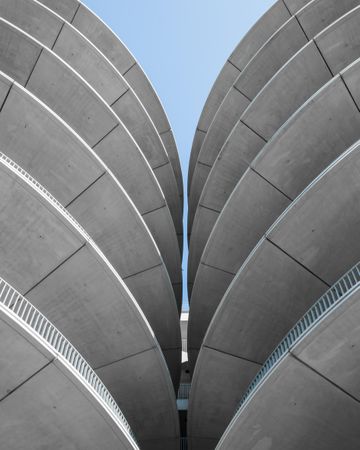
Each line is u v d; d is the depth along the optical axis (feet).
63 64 63.52
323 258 43.14
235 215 55.26
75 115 66.03
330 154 50.19
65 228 43.19
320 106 48.32
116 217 55.83
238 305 47.14
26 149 52.42
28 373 32.73
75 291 45.37
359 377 32.35
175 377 66.64
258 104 63.72
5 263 43.65
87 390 33.83
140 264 58.75
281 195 52.65
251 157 66.44
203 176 84.48
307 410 34.09
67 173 53.62
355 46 59.41
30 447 35.40
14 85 50.37
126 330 47.75
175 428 51.19
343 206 40.60
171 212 88.28
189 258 77.25
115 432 36.11
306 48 60.44
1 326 31.68
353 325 30.68
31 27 75.00
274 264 44.32
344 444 35.17
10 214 42.37
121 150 67.67
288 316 46.60
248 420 35.04
